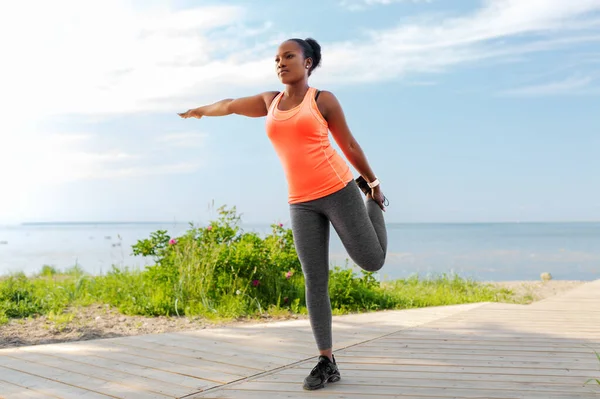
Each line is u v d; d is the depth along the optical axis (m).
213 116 3.43
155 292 6.83
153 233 7.60
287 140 2.86
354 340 4.33
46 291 7.38
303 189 2.96
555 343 4.14
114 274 8.33
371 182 3.15
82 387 3.11
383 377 3.20
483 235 78.56
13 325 5.58
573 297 6.96
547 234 82.25
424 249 35.72
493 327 4.83
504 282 12.35
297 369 3.45
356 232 2.93
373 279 7.47
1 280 8.12
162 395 2.95
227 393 2.96
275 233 7.88
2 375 3.38
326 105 2.84
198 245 7.39
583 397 2.79
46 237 96.75
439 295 8.24
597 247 38.53
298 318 6.08
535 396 2.80
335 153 2.94
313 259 3.01
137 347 4.16
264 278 7.04
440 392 2.88
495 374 3.24
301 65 2.85
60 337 5.05
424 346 4.05
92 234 122.94
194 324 5.69
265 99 3.11
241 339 4.45
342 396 2.84
